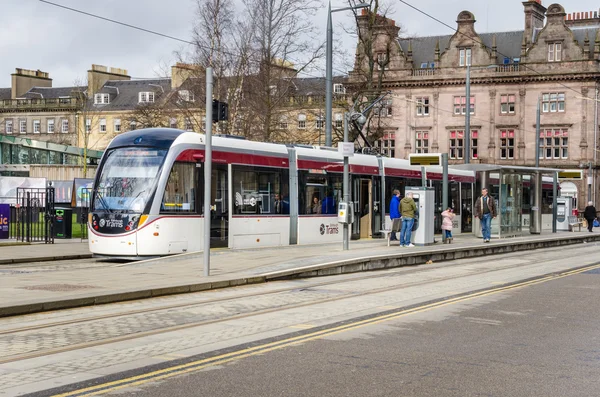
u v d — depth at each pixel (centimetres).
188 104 5259
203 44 4809
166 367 869
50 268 2031
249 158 2483
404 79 7894
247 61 4697
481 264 2427
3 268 2039
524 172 3722
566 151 7419
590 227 4828
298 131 6431
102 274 1802
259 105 4681
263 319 1243
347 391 768
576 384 805
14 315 1248
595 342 1045
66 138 10300
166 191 2211
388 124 7962
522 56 7538
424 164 3120
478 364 899
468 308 1370
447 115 7800
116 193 2234
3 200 4228
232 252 2317
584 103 7338
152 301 1455
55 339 1050
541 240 3400
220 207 2361
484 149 7694
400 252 2400
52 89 10956
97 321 1210
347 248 2492
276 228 2594
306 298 1527
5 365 883
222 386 782
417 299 1502
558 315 1290
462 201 3994
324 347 995
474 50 7719
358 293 1612
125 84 10300
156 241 2180
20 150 6309
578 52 7344
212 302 1452
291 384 793
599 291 1642
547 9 7488
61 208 3250
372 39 5681
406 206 2738
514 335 1096
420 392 767
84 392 754
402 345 1012
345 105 5734
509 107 7600
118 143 2302
